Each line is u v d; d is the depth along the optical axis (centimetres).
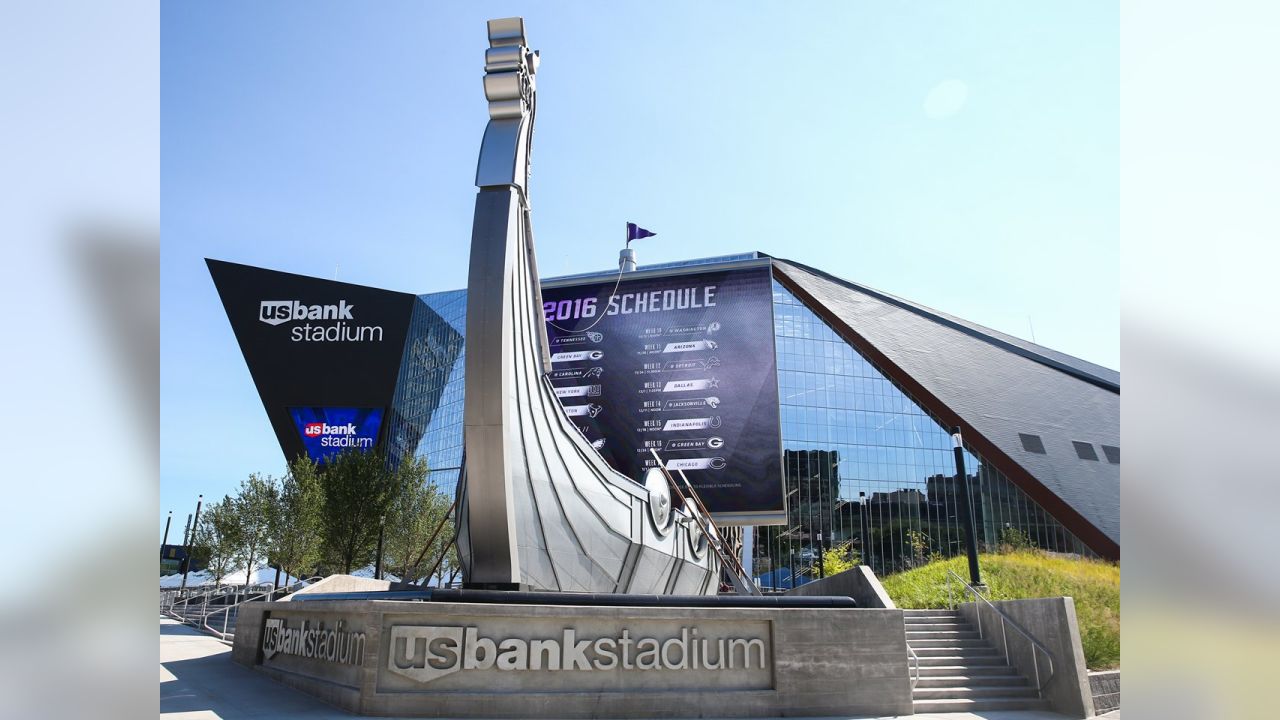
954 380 7144
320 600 1287
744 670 1170
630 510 1986
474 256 1449
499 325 1412
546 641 1097
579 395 4322
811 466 6925
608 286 4500
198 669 1513
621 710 1091
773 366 4134
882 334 7350
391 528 4406
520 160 1525
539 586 1539
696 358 4244
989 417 6944
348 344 7344
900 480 6938
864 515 6850
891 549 6744
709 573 2652
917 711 1270
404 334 7469
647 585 2072
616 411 4244
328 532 3831
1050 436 6931
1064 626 1312
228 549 4288
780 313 7281
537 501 1552
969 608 1639
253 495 4334
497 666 1074
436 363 8169
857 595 1585
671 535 2264
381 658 1045
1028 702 1330
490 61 1539
